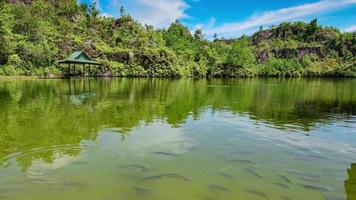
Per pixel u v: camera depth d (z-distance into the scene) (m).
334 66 142.25
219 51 127.25
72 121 12.56
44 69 56.53
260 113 16.02
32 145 8.88
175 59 82.38
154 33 111.62
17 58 53.69
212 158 8.05
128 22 100.81
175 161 7.75
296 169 7.40
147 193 5.88
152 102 19.92
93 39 82.00
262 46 193.38
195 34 139.50
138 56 76.19
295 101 22.72
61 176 6.64
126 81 50.00
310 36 196.12
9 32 61.38
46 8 94.94
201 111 16.30
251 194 5.95
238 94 28.59
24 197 5.63
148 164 7.48
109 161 7.63
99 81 46.69
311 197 5.89
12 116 13.55
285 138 10.46
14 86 32.00
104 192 5.89
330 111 17.25
